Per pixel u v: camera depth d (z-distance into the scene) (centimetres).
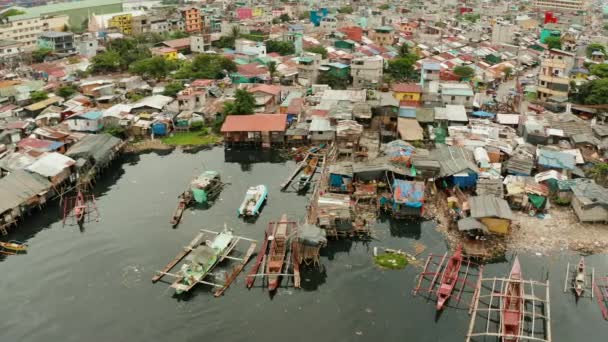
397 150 7150
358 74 11575
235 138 8469
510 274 4697
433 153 7338
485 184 6225
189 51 15688
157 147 8631
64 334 4391
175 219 6094
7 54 14525
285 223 5788
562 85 10144
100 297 4834
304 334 4341
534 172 7100
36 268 5300
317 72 12088
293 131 8462
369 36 16900
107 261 5384
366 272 5112
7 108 9638
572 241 5581
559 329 4331
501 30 17250
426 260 5284
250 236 5778
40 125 9031
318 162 7638
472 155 7194
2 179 6375
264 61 12988
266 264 5147
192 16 19250
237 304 4684
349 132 7819
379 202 6253
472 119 8781
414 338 4278
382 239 5681
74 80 12075
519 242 5566
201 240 5691
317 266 5206
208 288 4903
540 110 9362
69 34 15825
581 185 6256
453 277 4866
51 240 5819
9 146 8106
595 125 8475
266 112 9794
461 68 12081
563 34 17388
